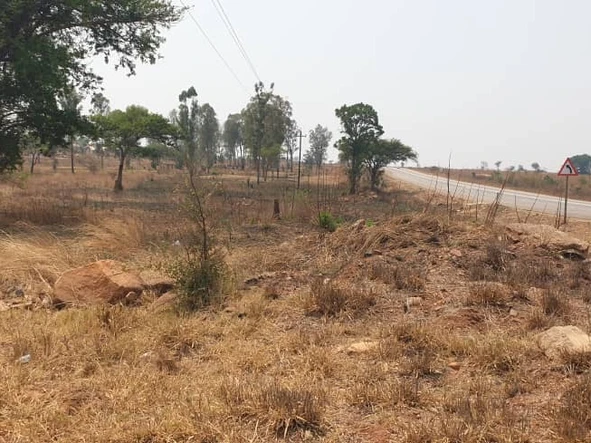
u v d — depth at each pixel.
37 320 5.57
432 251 8.37
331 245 9.48
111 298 6.38
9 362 4.36
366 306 5.95
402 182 49.19
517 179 51.47
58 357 4.50
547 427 3.21
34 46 16.03
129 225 11.05
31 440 3.14
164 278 7.38
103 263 6.80
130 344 4.81
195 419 3.35
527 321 5.20
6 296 6.82
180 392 3.81
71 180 38.09
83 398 3.76
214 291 6.39
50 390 3.87
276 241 11.42
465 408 3.42
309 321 5.61
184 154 7.53
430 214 10.01
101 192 28.62
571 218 19.14
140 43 20.44
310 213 14.98
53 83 16.58
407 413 3.49
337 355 4.55
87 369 4.26
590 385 3.52
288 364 4.38
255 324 5.47
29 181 33.28
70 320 5.52
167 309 6.01
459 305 5.88
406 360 4.34
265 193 28.89
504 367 4.19
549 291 6.00
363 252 8.70
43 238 9.62
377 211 17.73
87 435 3.21
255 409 3.45
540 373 4.01
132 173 49.69
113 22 19.27
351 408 3.60
